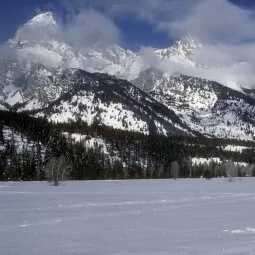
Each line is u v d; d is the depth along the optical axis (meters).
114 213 58.56
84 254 30.53
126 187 144.75
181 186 154.00
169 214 56.97
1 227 45.22
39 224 47.50
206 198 89.12
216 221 49.31
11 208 66.69
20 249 32.84
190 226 45.28
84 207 68.00
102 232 41.41
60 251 31.88
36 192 112.50
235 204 72.88
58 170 162.50
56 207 68.12
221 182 199.75
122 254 30.31
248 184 175.12
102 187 144.25
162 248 32.53
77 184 169.38
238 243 34.22
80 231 42.16
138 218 52.66
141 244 34.56
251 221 49.25
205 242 35.06
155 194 104.81
